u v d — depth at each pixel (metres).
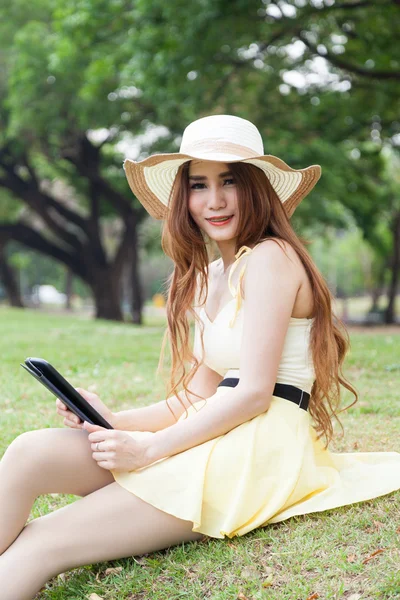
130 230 22.83
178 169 2.62
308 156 15.21
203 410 2.35
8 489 2.23
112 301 23.17
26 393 5.46
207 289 2.63
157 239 27.08
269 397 2.37
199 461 2.28
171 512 2.23
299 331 2.49
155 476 2.27
